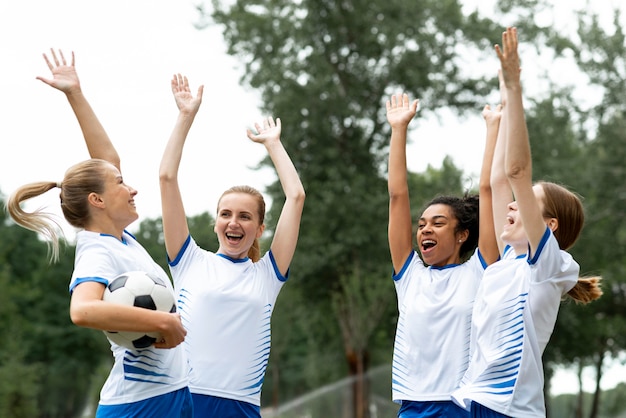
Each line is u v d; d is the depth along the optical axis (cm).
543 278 430
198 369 515
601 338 3094
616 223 2744
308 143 2669
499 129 543
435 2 2722
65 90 527
